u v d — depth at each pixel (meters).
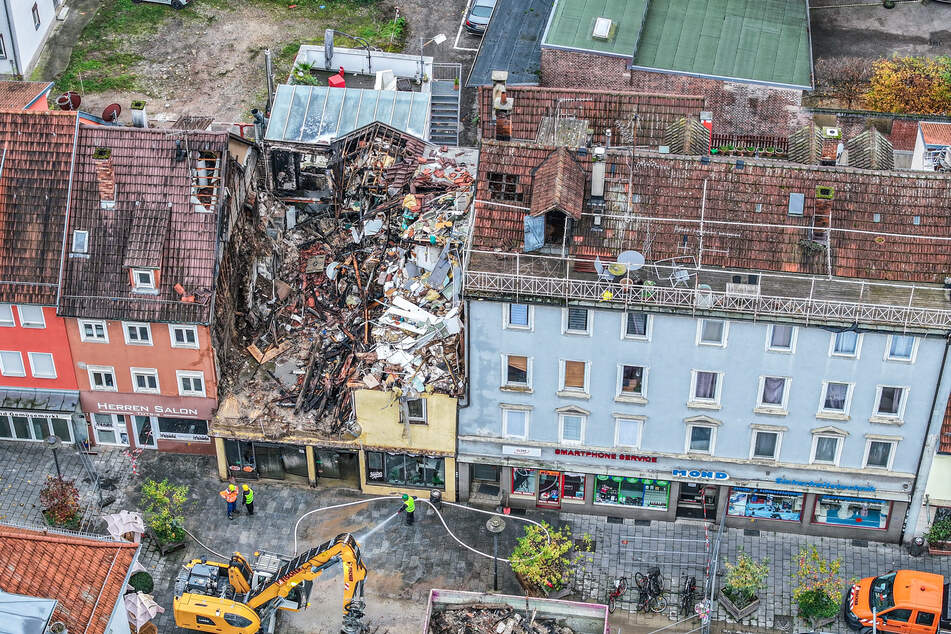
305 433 98.81
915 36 140.50
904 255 91.38
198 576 91.06
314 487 102.19
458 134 126.25
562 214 91.06
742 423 94.56
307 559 87.69
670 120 106.19
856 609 93.12
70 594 75.56
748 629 94.00
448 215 104.00
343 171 109.88
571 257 92.19
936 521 97.69
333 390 100.56
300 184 110.94
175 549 97.44
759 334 90.19
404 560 97.50
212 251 96.75
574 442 97.44
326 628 93.12
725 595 95.00
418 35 140.62
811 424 94.00
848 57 136.88
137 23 140.50
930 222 91.62
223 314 99.62
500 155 93.81
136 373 99.50
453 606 89.31
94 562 77.62
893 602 92.06
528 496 101.44
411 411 97.19
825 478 96.25
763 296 88.25
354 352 100.75
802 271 91.62
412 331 99.50
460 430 97.62
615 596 95.38
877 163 99.19
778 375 91.88
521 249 92.69
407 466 100.56
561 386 94.50
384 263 105.25
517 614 88.94
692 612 94.69
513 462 98.62
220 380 100.31
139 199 97.44
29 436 104.19
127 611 88.19
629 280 89.56
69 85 133.12
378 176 109.19
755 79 123.19
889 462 95.00
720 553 98.62
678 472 97.38
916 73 129.00
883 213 92.00
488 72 129.75
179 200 97.25
